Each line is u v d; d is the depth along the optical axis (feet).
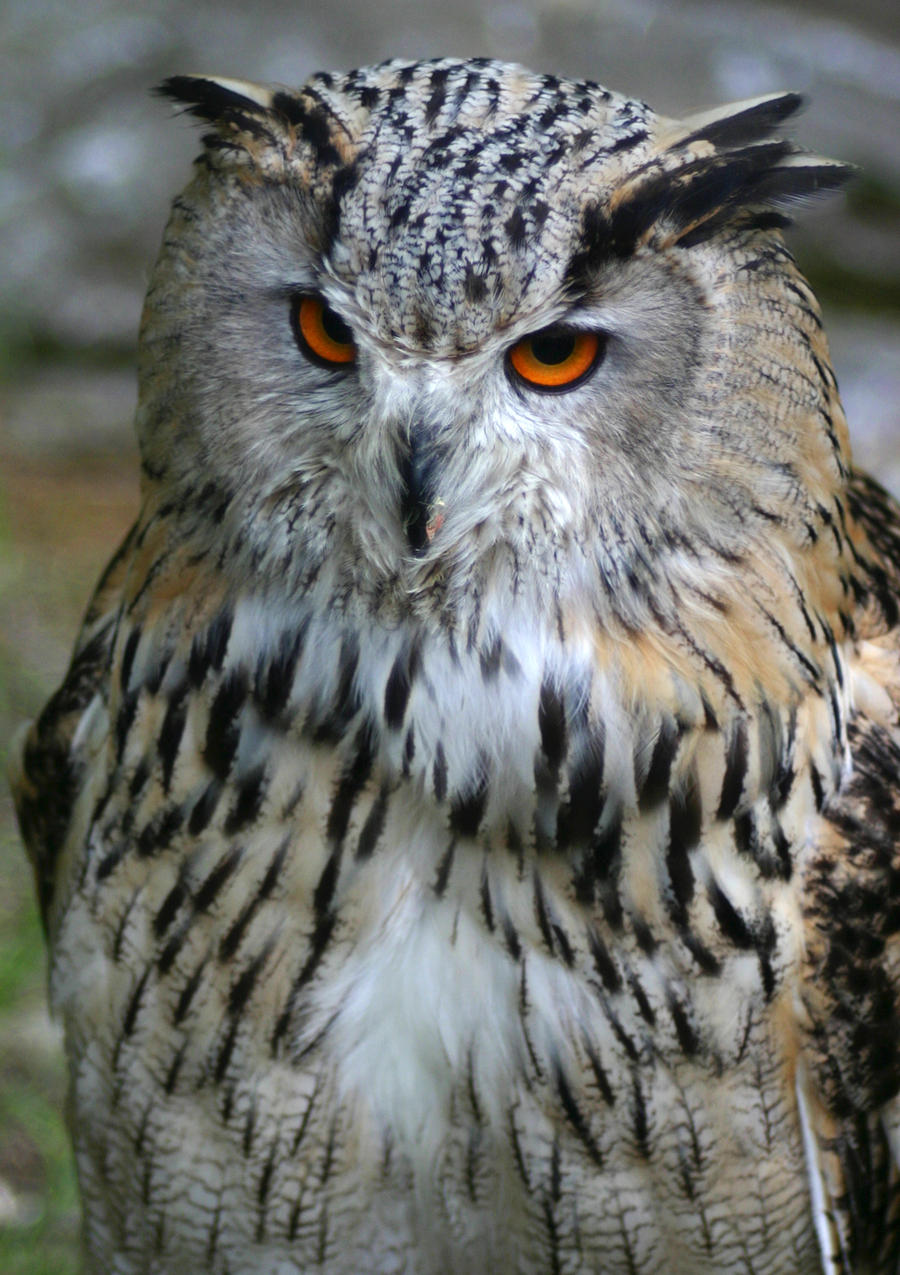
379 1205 10.52
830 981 10.40
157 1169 10.52
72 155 21.59
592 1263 10.51
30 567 16.05
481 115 10.19
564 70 21.98
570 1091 10.39
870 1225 10.59
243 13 22.52
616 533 10.24
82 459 19.02
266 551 10.29
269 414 10.25
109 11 22.61
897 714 10.48
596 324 10.18
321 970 10.39
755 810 10.34
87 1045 10.52
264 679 10.32
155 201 21.40
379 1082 10.44
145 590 10.39
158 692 10.38
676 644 10.28
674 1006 10.36
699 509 10.25
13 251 20.99
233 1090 10.45
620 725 10.28
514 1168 10.45
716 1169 10.43
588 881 10.33
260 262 10.21
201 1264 10.59
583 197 10.15
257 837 10.36
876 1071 10.47
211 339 10.24
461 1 22.61
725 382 10.21
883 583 10.56
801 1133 10.46
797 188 10.30
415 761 10.32
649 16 22.36
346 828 10.35
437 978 10.39
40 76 22.13
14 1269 11.20
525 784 10.30
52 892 10.68
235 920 10.38
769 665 10.31
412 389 10.19
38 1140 11.39
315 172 10.18
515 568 10.26
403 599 10.28
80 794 10.54
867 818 10.41
